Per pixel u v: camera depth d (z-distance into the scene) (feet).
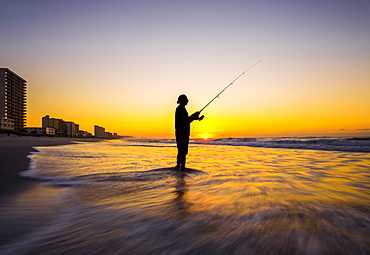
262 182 10.42
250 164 18.44
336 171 14.25
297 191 8.48
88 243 4.42
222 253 3.88
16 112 349.41
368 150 33.94
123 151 34.71
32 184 10.34
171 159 21.75
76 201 7.61
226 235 4.59
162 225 5.24
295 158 23.85
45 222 5.70
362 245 4.13
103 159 21.39
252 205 6.63
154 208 6.57
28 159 20.47
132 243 4.35
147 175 12.57
